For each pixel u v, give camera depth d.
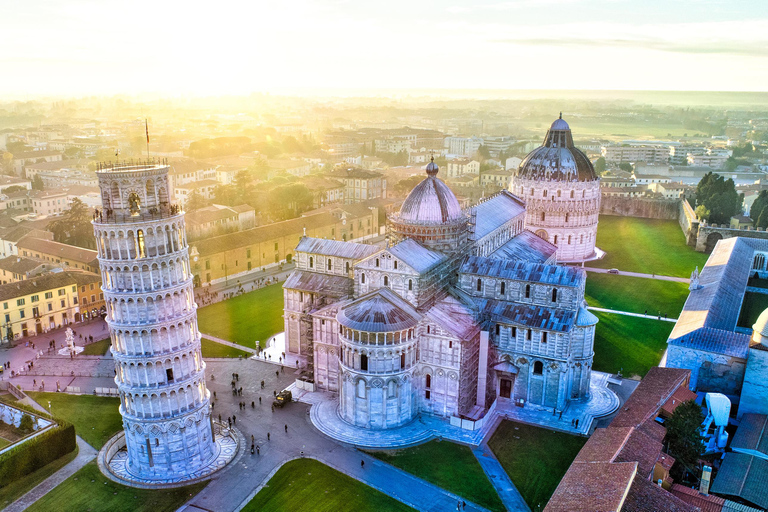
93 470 84.81
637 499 63.09
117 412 100.94
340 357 97.38
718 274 139.25
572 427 95.25
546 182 190.38
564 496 65.25
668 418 83.75
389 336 90.62
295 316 121.06
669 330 132.88
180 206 81.88
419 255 101.31
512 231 156.12
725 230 197.62
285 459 86.88
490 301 106.19
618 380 110.62
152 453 82.25
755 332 94.50
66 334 126.00
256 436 92.88
